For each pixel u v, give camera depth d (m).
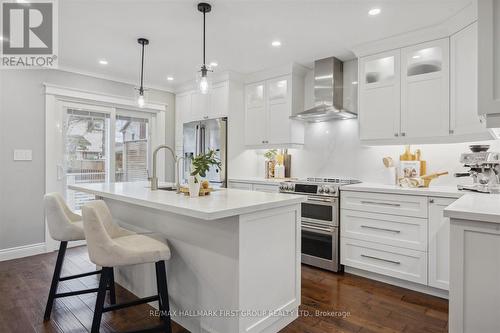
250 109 4.39
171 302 2.16
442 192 2.46
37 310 2.28
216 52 3.45
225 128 4.25
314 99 3.73
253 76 4.30
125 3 2.38
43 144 3.75
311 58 3.66
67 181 4.00
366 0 2.32
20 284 2.76
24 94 3.60
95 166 4.28
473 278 1.39
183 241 2.05
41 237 3.71
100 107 4.32
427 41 2.79
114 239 2.02
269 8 2.45
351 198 3.04
